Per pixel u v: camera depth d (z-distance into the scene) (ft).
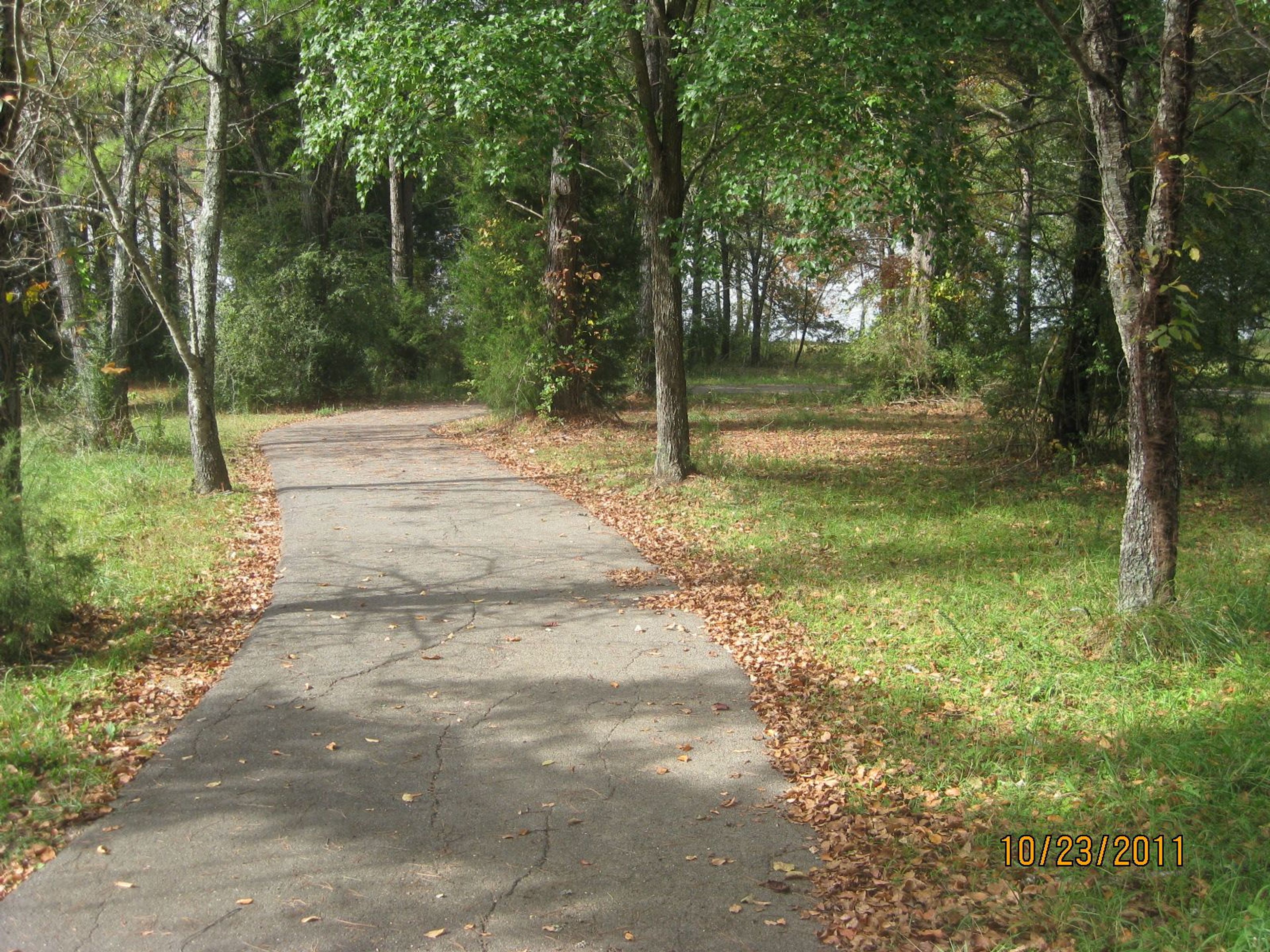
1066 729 18.24
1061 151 41.52
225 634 24.72
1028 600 25.66
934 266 51.47
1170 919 12.33
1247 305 39.47
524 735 18.66
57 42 33.45
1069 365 43.98
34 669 21.53
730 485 42.83
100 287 60.18
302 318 92.68
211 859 14.28
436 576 30.27
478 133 41.45
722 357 165.48
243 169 100.99
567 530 36.99
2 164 23.21
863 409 81.61
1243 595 22.90
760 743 18.29
